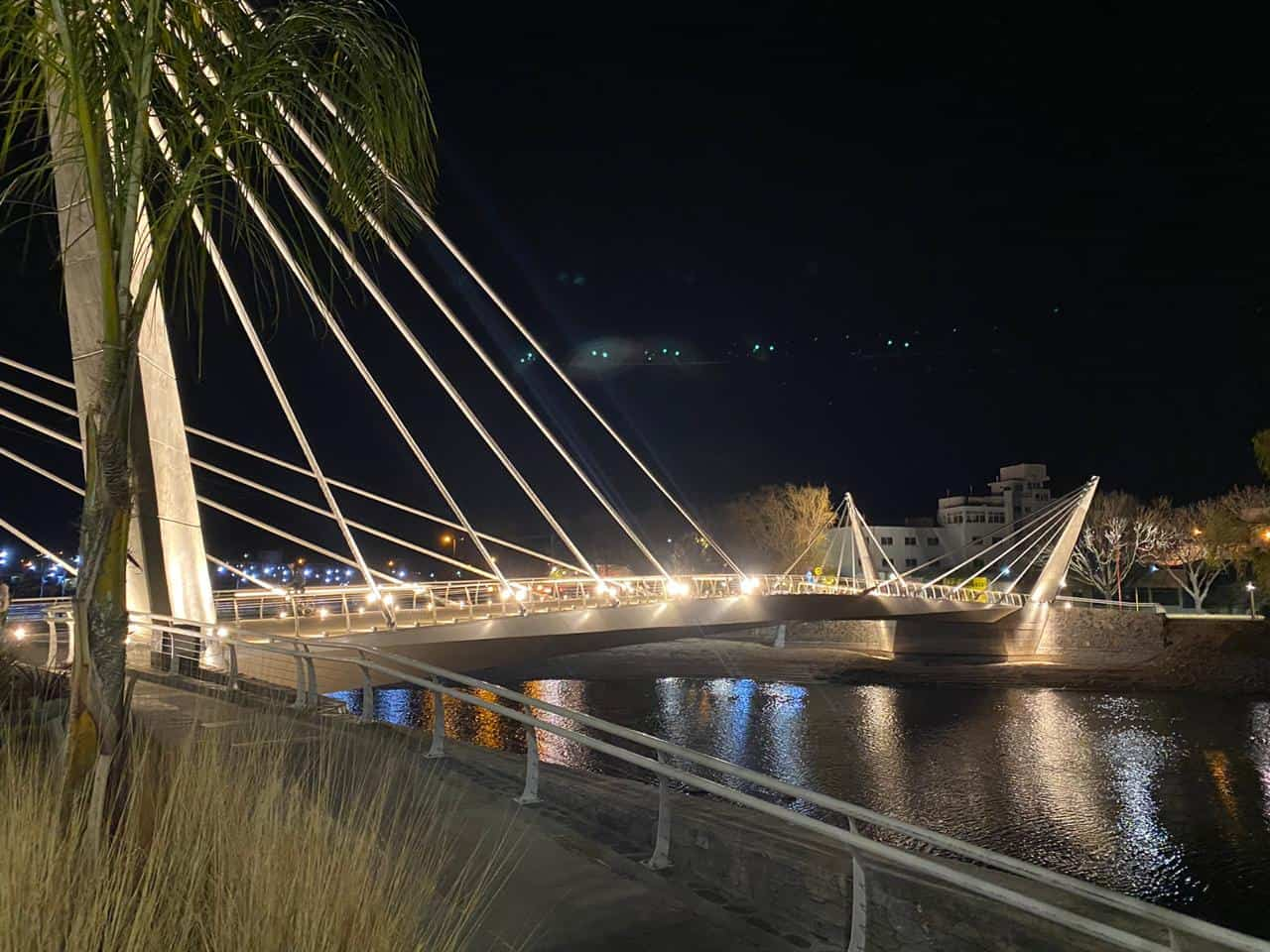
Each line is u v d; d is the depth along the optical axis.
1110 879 24.58
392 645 28.66
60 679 10.35
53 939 2.90
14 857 3.13
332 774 6.73
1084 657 67.56
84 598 3.87
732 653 73.50
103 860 3.38
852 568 101.56
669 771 5.64
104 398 3.89
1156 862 25.86
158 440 19.45
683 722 45.97
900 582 72.56
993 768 36.50
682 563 98.31
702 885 6.08
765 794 31.67
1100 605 73.31
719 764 5.26
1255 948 3.12
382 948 3.18
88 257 13.05
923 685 58.62
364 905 3.29
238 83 4.10
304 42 4.24
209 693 13.20
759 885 5.88
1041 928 5.06
